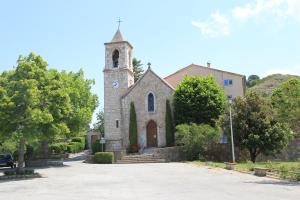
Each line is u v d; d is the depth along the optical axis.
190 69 51.69
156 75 44.03
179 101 41.31
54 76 25.34
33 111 21.50
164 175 21.27
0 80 23.33
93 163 35.38
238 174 21.34
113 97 45.00
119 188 15.45
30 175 21.88
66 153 49.03
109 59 45.91
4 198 13.40
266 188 14.30
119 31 46.59
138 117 43.75
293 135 34.22
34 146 36.03
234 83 49.91
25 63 23.75
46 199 12.68
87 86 40.62
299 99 22.05
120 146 43.31
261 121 32.25
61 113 24.89
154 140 43.09
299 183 16.14
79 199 12.44
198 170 24.59
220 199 11.58
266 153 33.16
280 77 83.69
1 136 22.05
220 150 36.44
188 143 35.59
